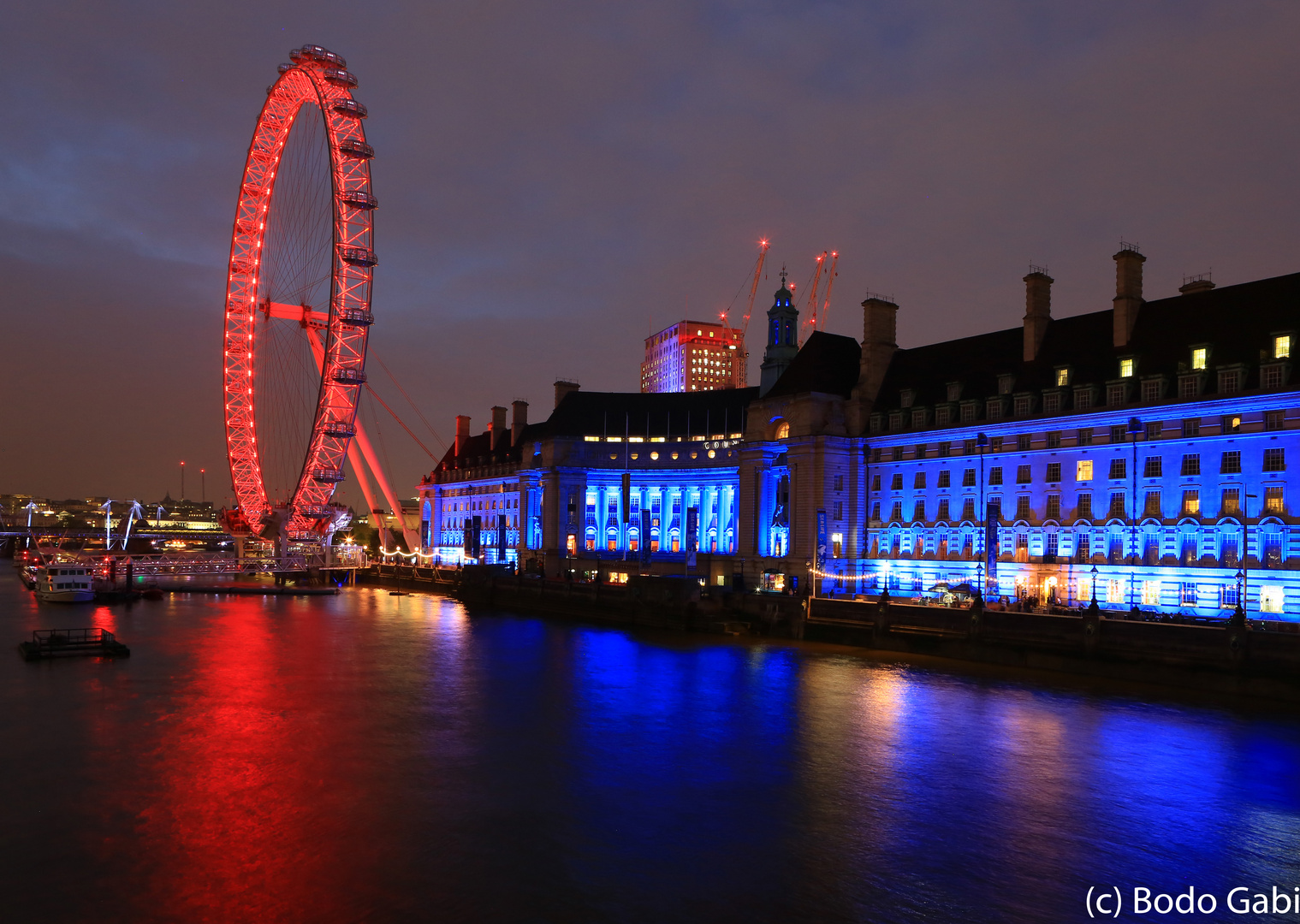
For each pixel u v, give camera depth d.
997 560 96.44
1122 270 93.31
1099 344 95.25
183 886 32.16
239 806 40.31
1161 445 84.50
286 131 149.75
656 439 169.75
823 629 92.19
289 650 86.00
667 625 105.81
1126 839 36.94
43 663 76.56
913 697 63.22
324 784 43.47
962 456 101.62
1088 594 88.25
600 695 64.75
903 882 32.97
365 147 142.12
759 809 40.38
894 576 107.38
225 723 55.38
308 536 172.62
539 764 47.09
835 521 112.25
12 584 179.75
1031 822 38.75
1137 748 49.69
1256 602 76.38
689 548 130.50
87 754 48.28
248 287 151.75
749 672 74.12
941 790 42.97
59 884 32.28
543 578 132.38
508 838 36.78
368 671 74.56
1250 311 84.06
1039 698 62.53
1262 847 36.16
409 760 47.69
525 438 194.12
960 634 80.00
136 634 97.25
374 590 171.62
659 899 31.45
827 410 114.56
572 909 30.56
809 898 31.61
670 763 47.38
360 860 34.47
